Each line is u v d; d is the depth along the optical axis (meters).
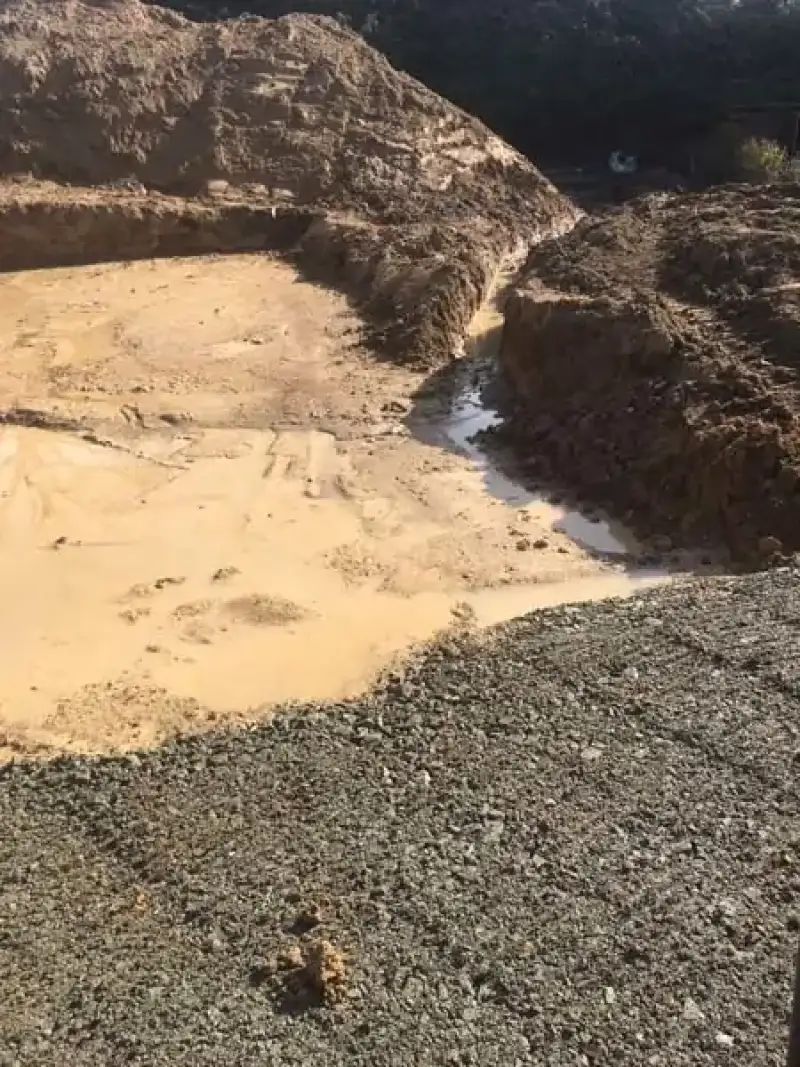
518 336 18.97
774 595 12.05
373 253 23.98
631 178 36.38
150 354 20.69
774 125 36.94
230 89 29.17
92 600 13.66
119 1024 7.55
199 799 9.61
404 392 19.28
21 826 9.44
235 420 18.25
